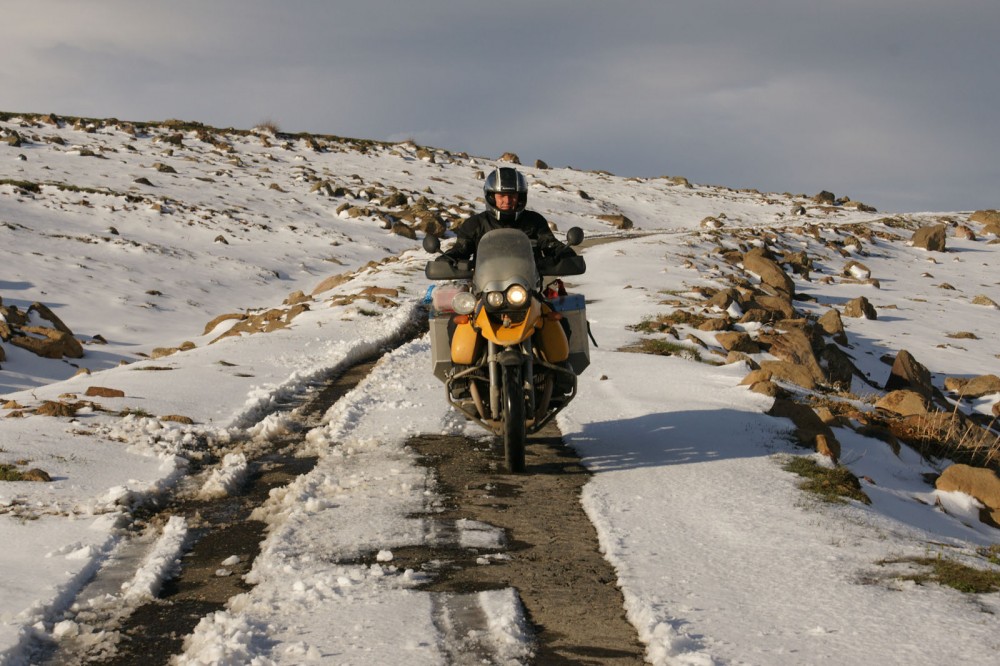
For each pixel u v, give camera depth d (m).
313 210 52.12
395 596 4.67
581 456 7.86
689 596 4.69
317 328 16.52
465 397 7.67
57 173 51.16
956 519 7.62
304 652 4.00
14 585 4.75
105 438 8.04
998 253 55.88
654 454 7.86
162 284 32.59
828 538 5.63
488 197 7.63
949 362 24.02
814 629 4.25
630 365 12.63
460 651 4.06
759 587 4.81
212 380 11.12
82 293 29.61
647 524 5.92
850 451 8.97
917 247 55.56
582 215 64.94
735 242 44.69
